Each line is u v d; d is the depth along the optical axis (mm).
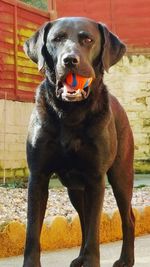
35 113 1838
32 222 1826
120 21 7859
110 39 1828
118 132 2059
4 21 5715
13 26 5812
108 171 2107
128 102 7348
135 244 2754
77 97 1699
